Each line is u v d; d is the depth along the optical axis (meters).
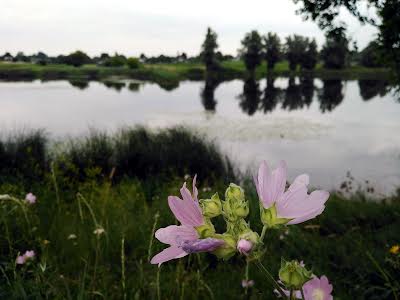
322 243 4.26
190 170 8.47
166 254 0.73
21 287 2.46
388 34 8.63
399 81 9.16
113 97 38.47
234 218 0.75
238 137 17.06
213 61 92.94
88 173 7.18
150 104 32.31
